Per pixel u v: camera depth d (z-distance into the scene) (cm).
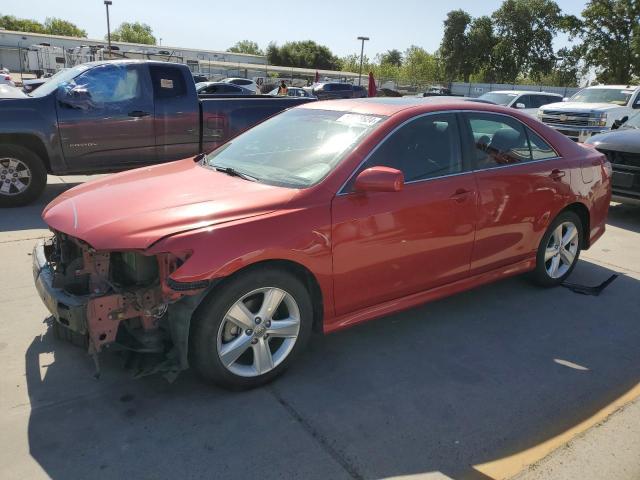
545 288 496
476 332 408
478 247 408
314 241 314
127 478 248
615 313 450
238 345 305
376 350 375
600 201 512
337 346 379
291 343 326
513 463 265
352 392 322
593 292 491
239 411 299
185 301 285
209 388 319
